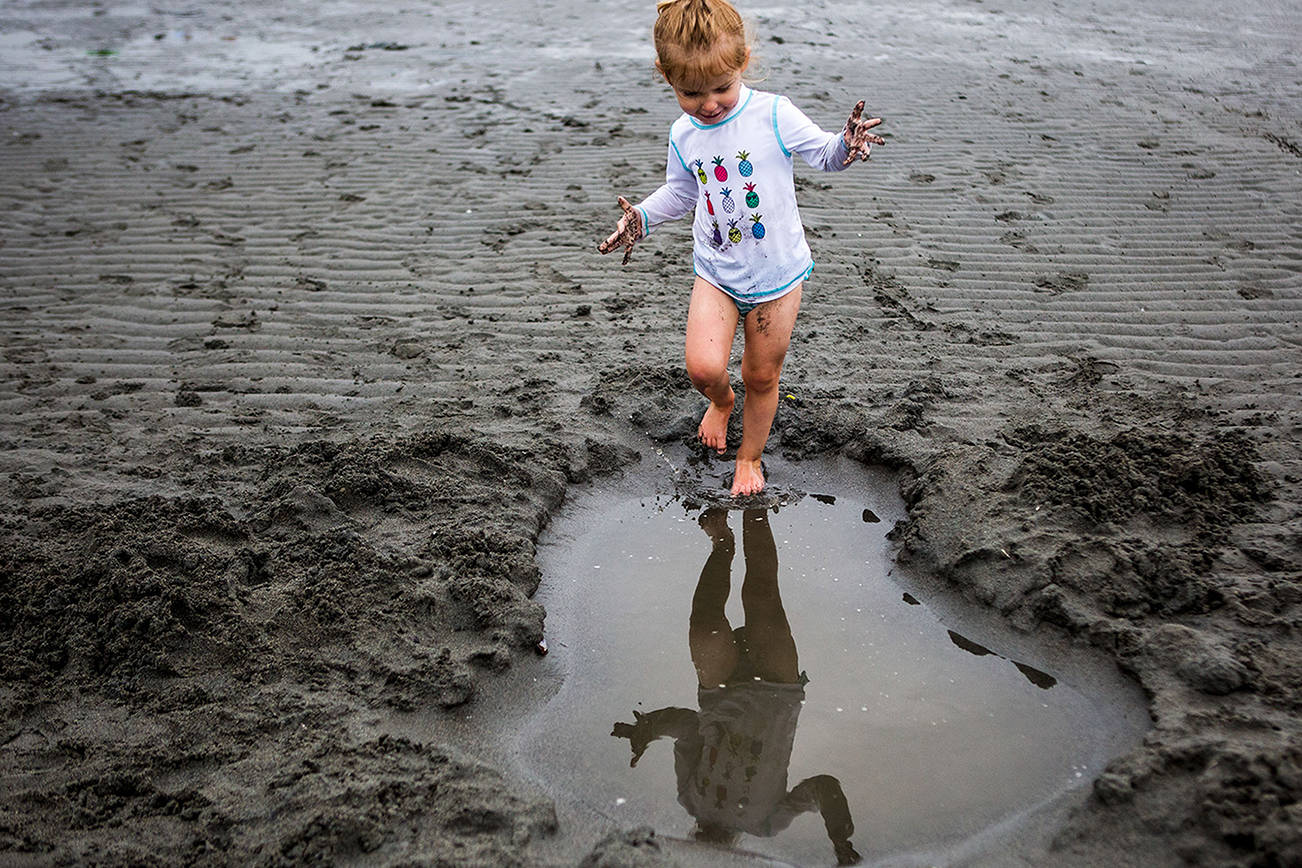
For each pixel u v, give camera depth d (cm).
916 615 381
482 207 777
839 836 288
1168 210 749
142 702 329
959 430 479
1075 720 324
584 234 727
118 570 364
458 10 1428
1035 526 387
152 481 458
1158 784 279
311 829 276
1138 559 362
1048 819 286
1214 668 313
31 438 500
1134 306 614
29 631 354
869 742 322
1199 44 1214
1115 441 436
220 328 614
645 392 516
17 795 295
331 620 360
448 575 380
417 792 290
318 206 787
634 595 397
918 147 870
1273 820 255
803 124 383
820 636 372
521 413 509
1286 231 712
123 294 657
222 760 306
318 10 1449
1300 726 290
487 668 347
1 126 967
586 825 291
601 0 1459
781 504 452
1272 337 573
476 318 617
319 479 443
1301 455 444
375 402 529
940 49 1176
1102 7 1397
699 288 419
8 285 669
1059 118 945
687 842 286
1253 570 365
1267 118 946
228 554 386
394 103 1027
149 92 1078
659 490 463
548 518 438
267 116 997
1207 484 409
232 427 509
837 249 689
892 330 588
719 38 362
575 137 915
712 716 336
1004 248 692
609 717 336
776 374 428
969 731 325
